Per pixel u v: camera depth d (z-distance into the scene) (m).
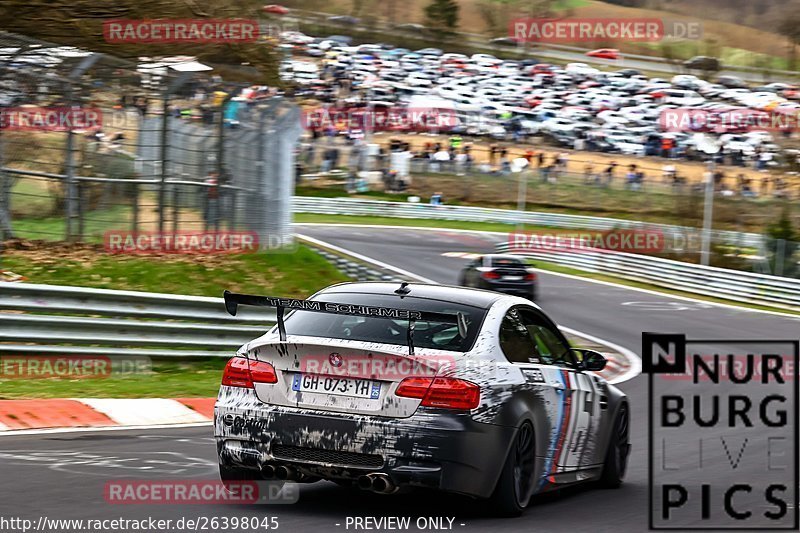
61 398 39.56
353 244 152.38
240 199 77.50
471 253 157.75
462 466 21.03
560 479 25.17
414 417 20.97
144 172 72.50
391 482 21.02
